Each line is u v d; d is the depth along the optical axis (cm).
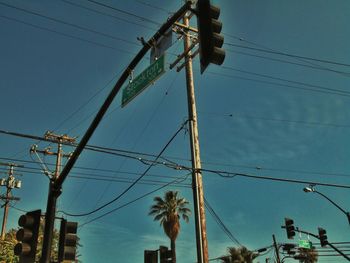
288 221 2947
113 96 1070
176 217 4809
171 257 1577
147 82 985
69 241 1307
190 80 1950
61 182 1316
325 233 3045
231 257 6222
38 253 3312
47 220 1300
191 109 1897
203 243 1650
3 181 4219
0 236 4091
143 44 991
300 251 5047
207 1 762
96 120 1114
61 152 3086
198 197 1734
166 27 913
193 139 1842
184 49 1950
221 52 750
